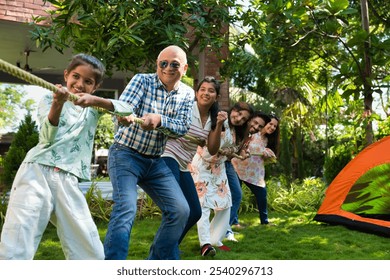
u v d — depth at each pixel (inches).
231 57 300.7
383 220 201.2
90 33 214.7
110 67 227.6
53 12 232.4
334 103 326.3
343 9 231.8
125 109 101.0
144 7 225.5
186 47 226.8
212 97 141.1
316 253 163.9
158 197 117.4
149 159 116.4
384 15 308.7
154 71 243.3
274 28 261.9
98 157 524.7
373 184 208.2
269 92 537.3
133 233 194.4
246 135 189.6
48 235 187.8
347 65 247.3
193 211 137.6
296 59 322.7
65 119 97.1
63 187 95.0
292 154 556.4
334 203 220.8
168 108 119.9
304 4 233.1
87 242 95.6
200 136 141.7
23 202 90.6
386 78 247.6
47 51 340.5
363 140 275.7
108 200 236.4
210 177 159.9
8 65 71.8
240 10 262.4
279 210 275.3
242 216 253.3
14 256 87.9
